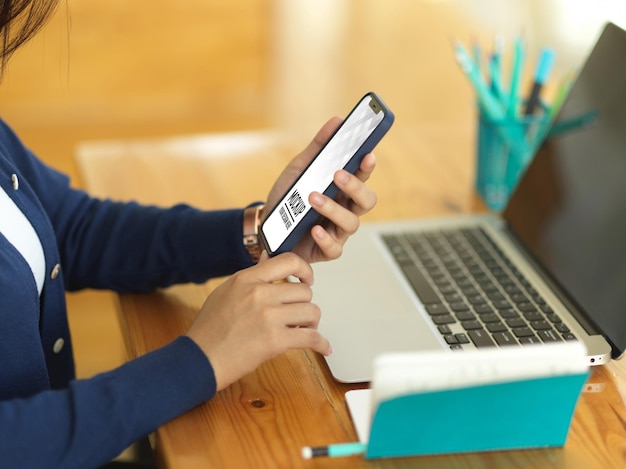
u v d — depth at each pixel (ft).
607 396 2.72
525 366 2.28
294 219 2.85
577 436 2.54
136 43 10.80
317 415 2.62
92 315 7.35
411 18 13.37
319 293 3.23
